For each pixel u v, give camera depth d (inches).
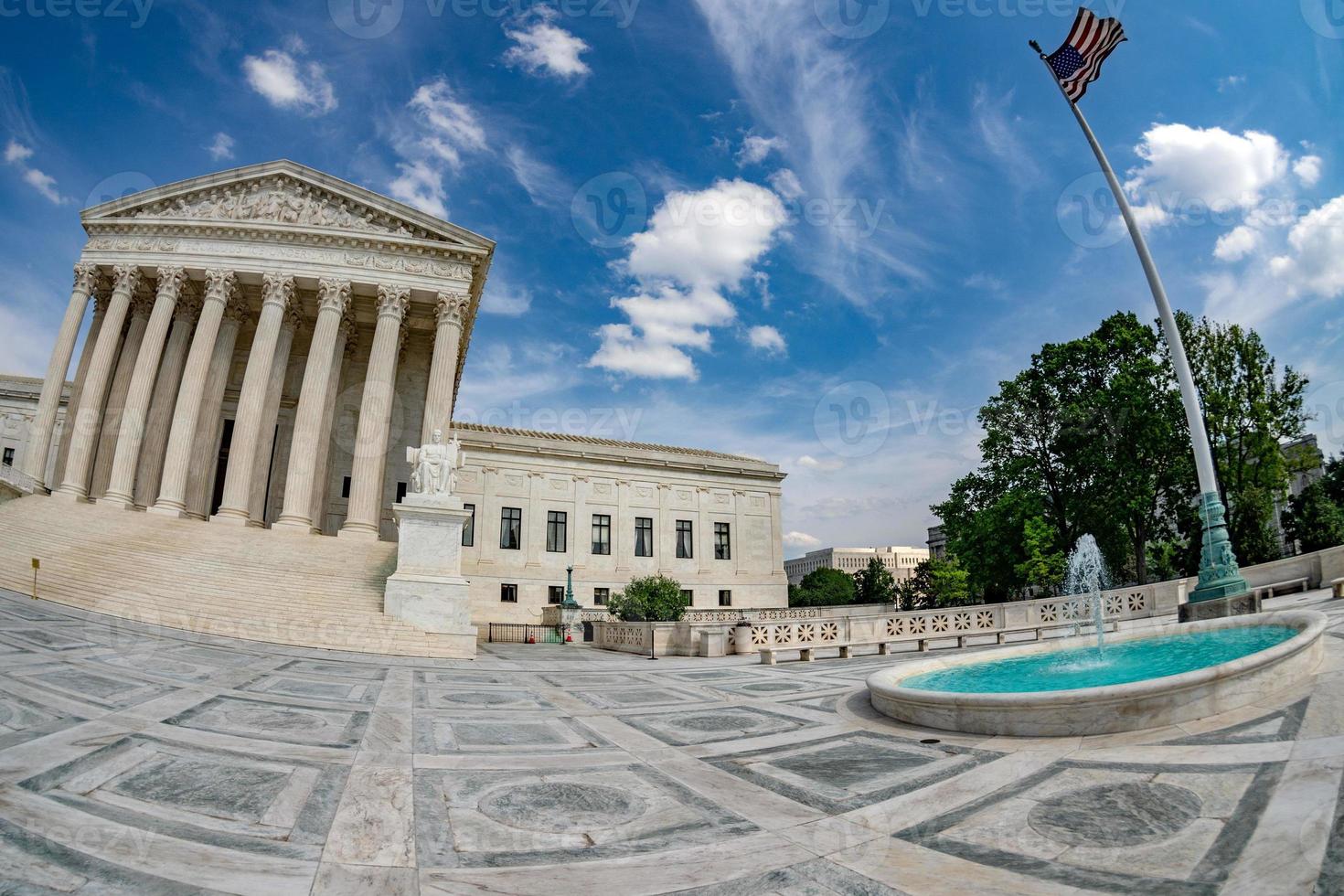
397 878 190.2
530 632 1702.8
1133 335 1643.7
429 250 1583.4
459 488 2143.2
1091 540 1619.1
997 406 1809.8
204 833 213.3
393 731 377.7
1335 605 735.1
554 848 214.8
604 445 2444.6
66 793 235.0
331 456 1739.7
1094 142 816.9
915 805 252.7
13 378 2117.4
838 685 601.0
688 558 2420.0
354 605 954.1
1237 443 1541.6
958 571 2554.1
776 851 212.2
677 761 327.3
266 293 1496.1
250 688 478.3
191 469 1485.0
